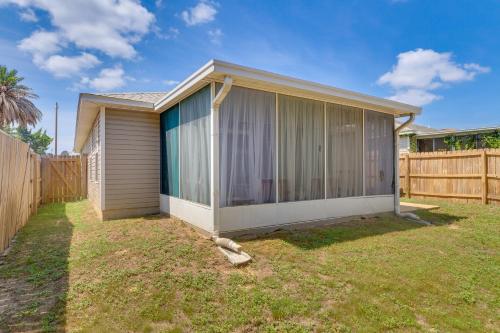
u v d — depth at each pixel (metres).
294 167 5.54
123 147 6.75
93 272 3.34
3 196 4.26
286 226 5.38
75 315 2.47
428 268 3.65
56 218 6.91
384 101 6.35
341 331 2.34
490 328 2.48
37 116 20.03
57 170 10.89
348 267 3.61
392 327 2.41
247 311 2.58
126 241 4.46
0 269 3.47
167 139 6.71
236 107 4.88
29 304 2.64
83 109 6.76
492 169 8.30
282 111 5.41
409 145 16.88
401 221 6.38
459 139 15.24
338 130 6.24
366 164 6.71
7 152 4.52
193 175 5.34
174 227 5.34
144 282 3.07
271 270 3.46
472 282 3.33
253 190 5.04
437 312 2.68
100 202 6.60
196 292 2.89
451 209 7.73
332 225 5.84
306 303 2.73
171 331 2.29
